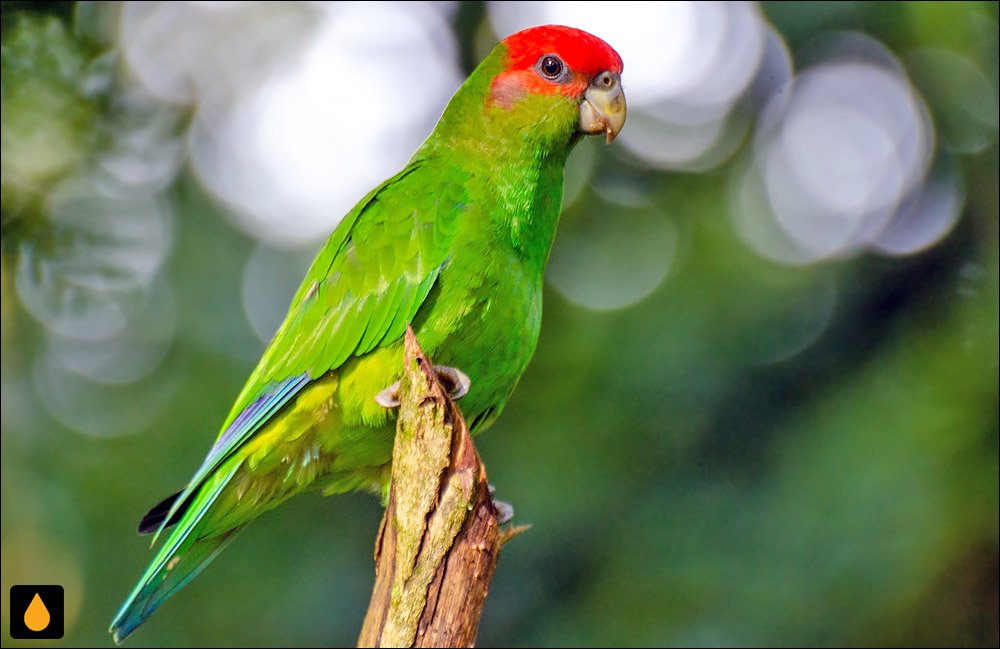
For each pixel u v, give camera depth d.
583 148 12.76
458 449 5.63
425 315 7.24
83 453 10.91
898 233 12.41
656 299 12.06
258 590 11.16
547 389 11.67
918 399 10.91
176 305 12.09
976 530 10.30
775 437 11.48
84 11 8.69
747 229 12.72
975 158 12.23
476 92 8.05
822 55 13.08
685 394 11.59
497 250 7.39
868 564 10.43
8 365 10.37
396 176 7.92
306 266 13.55
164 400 11.58
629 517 11.39
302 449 7.44
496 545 5.66
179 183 11.84
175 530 7.15
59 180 8.70
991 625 10.21
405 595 5.55
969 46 12.02
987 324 10.88
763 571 10.79
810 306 12.16
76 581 10.71
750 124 13.40
